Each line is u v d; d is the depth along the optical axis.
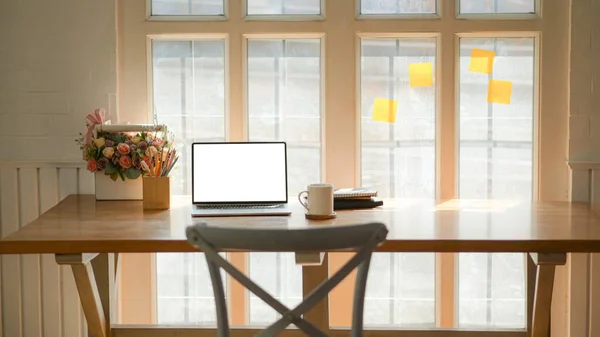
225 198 2.64
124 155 2.72
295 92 2.97
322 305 2.51
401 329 2.71
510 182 2.96
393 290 3.03
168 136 2.80
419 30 2.91
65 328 3.03
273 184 2.65
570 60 2.84
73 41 2.93
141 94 2.96
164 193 2.60
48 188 2.96
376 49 2.94
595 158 2.85
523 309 3.02
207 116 2.99
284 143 2.67
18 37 2.93
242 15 2.93
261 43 2.96
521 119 2.94
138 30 2.95
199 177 2.65
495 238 2.05
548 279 2.43
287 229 1.68
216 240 1.71
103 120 2.78
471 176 2.96
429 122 2.96
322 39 2.94
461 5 2.92
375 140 2.97
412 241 2.05
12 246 2.07
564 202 2.75
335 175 2.97
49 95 2.95
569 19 2.84
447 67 2.91
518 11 2.90
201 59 2.97
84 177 2.96
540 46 2.88
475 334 2.70
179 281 3.07
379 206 2.65
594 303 2.87
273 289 3.05
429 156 2.97
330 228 1.69
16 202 2.97
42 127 2.96
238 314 3.05
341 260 3.00
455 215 2.45
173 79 2.98
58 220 2.39
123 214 2.50
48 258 3.01
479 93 2.94
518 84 2.93
